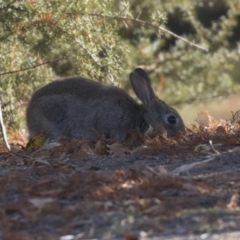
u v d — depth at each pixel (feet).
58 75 56.90
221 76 72.38
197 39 73.36
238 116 44.93
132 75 45.80
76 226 23.99
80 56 50.55
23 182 29.30
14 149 40.70
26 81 52.03
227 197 26.30
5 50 49.93
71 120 44.60
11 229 24.00
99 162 33.71
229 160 32.37
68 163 33.40
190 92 69.56
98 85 45.73
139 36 66.54
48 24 48.98
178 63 69.56
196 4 75.46
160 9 65.92
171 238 22.27
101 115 44.14
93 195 26.40
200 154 34.81
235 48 74.69
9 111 50.26
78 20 49.34
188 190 26.91
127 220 23.97
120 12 52.24
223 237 22.03
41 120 44.98
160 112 45.34
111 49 50.67
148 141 39.22
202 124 43.21
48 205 25.58
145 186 27.32
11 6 48.29
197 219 23.93
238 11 72.38
